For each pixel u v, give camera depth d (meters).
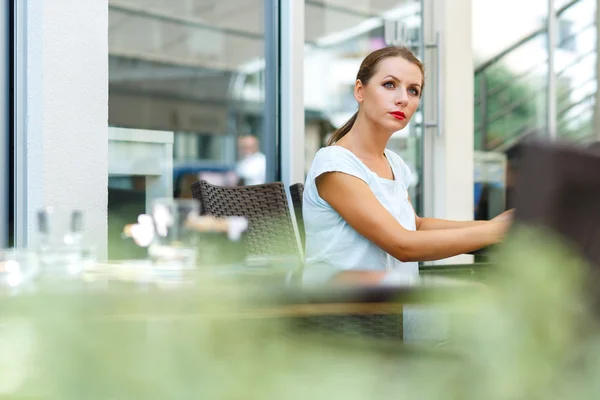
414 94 2.32
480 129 5.17
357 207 2.11
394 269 2.19
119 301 0.73
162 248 1.20
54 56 2.83
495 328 0.28
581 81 6.04
